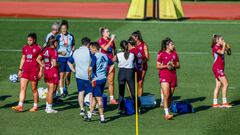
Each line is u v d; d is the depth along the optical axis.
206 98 57.09
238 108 52.94
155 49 85.06
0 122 48.22
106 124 47.72
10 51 82.38
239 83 63.72
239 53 82.50
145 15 113.75
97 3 151.25
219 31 102.56
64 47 58.38
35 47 51.38
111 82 54.72
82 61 49.75
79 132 45.34
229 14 128.12
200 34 99.12
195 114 50.97
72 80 65.69
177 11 115.62
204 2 156.62
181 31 102.00
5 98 56.59
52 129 46.22
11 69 70.62
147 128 46.47
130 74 51.00
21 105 51.50
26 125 47.34
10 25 107.25
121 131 45.62
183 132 45.34
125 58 50.91
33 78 51.38
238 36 97.50
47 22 111.56
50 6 142.88
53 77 50.91
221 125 47.28
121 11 133.00
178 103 51.28
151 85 63.00
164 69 49.62
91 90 49.16
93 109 48.75
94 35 96.44
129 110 50.66
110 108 53.28
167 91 49.25
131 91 51.28
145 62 54.34
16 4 146.88
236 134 44.69
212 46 53.59
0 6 141.75
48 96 51.19
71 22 111.38
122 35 96.44
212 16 123.75
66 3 150.50
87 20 114.62
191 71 70.06
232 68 72.00
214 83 63.81
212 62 75.81
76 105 54.50
